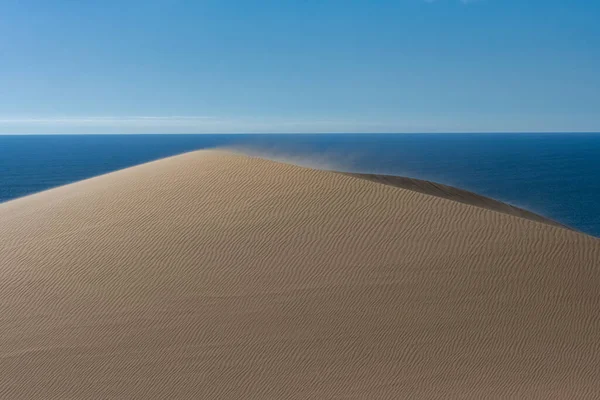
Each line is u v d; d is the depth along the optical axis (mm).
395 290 13703
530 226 16406
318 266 14492
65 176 152250
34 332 12570
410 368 11594
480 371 11539
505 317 13031
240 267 14508
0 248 16297
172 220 16812
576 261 14898
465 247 15273
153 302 13391
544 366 11727
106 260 15109
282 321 12773
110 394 10906
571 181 136375
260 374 11406
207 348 12039
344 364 11672
